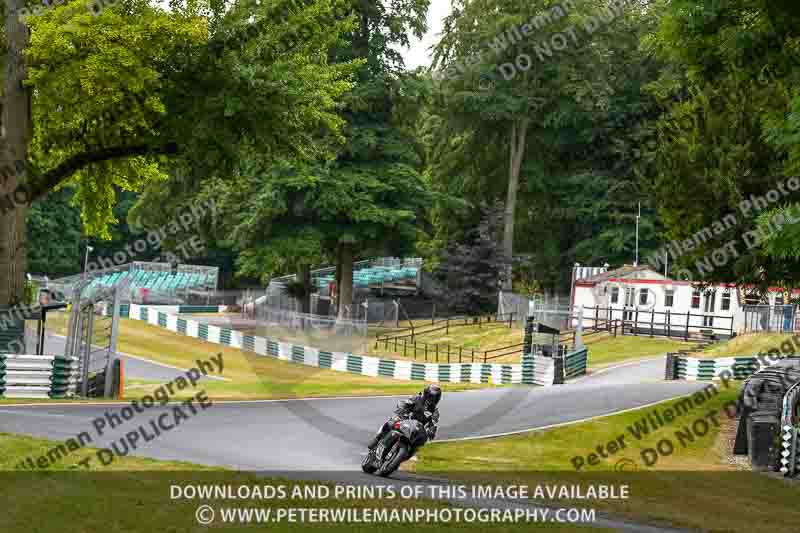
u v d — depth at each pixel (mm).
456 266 99750
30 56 40156
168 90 42531
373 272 123688
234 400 36656
